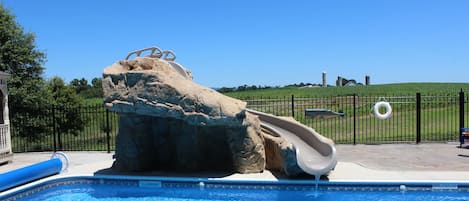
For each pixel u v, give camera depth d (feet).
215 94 32.65
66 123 76.38
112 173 35.88
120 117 36.78
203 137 36.22
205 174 34.53
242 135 34.06
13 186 31.14
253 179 32.09
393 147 49.29
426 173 33.42
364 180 31.12
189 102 31.50
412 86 193.88
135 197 31.40
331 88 198.80
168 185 33.37
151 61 35.99
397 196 29.81
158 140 37.40
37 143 81.41
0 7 70.03
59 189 34.55
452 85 195.83
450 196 29.48
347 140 60.08
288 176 32.53
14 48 69.92
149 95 32.14
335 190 31.09
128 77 33.27
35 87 72.23
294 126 40.81
